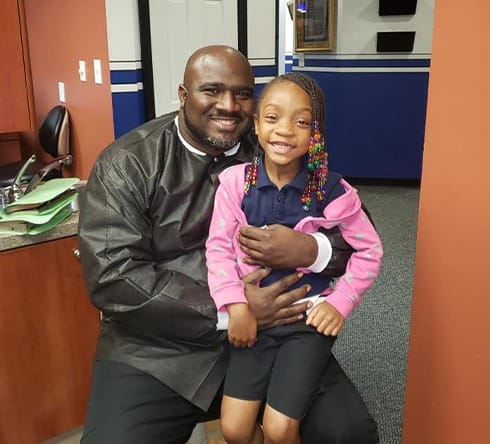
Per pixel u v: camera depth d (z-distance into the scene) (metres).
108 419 1.30
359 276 1.34
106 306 1.36
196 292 1.35
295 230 1.31
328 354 1.32
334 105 5.68
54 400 1.78
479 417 1.35
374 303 3.09
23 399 1.72
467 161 1.30
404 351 2.61
